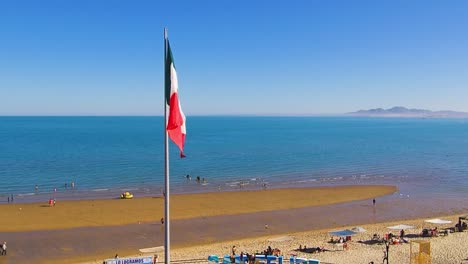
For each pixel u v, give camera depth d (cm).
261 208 6047
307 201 6575
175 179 8900
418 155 14062
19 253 4025
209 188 7831
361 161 12294
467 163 11956
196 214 5638
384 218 5584
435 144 18862
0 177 9012
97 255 3994
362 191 7506
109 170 10088
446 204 6506
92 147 15875
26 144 17050
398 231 4822
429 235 4566
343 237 4538
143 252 4059
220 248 4175
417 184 8400
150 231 4822
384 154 14325
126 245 4309
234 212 5788
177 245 4344
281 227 5097
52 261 3819
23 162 11488
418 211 6025
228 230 4934
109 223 5134
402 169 10669
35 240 4441
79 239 4494
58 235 4625
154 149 15238
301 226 5156
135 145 16800
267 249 4059
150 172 9825
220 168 10644
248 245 4288
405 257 3772
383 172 10150
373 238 4444
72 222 5162
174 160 12188
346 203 6488
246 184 8312
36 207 6009
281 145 17725
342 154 14225
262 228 5041
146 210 5825
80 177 9050
